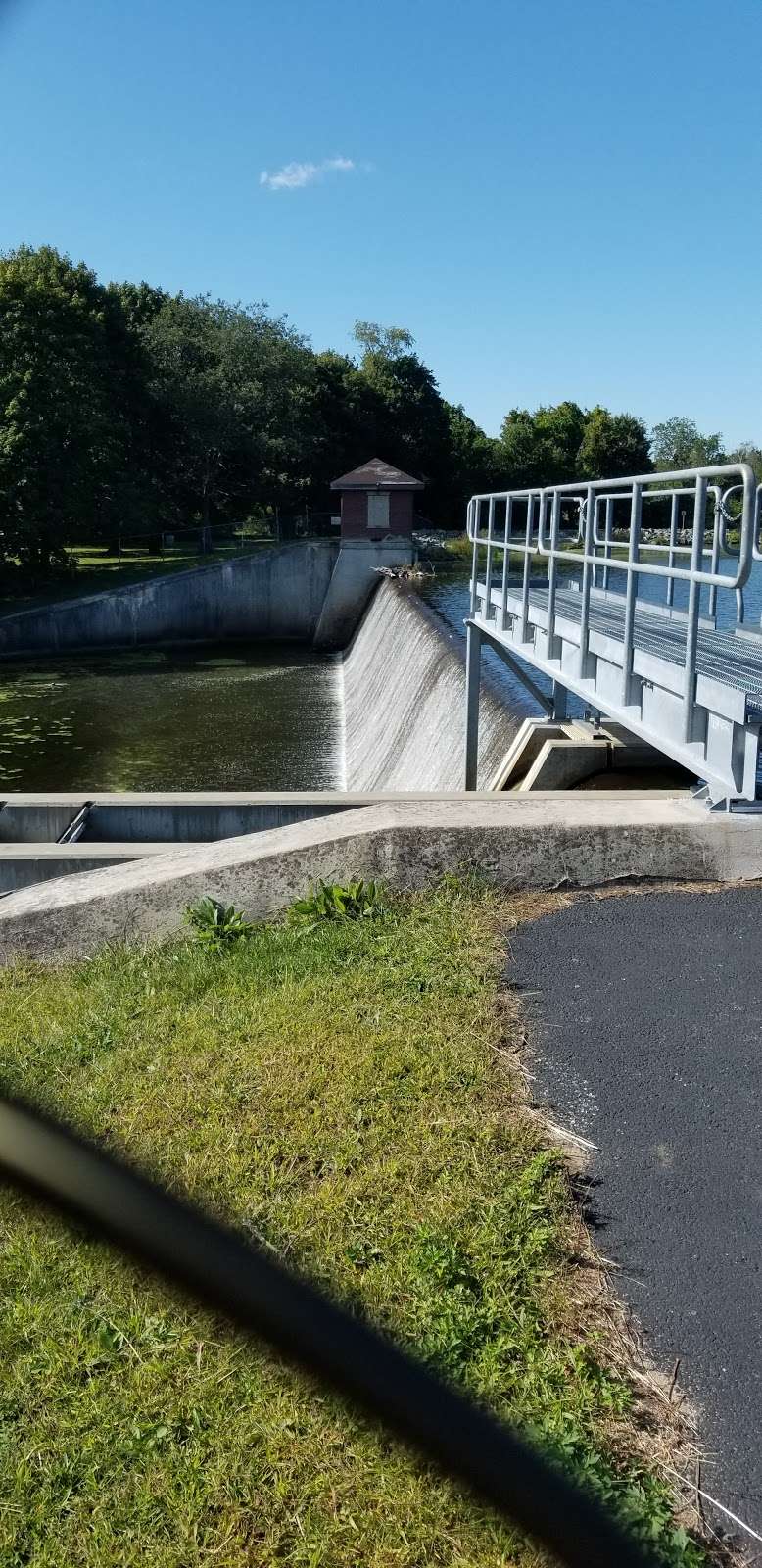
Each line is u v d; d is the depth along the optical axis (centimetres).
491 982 448
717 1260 293
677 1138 344
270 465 5288
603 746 1052
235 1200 321
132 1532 229
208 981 488
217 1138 354
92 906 561
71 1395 262
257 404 5091
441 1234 301
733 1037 400
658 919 503
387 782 1923
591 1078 378
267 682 3291
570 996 436
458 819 561
